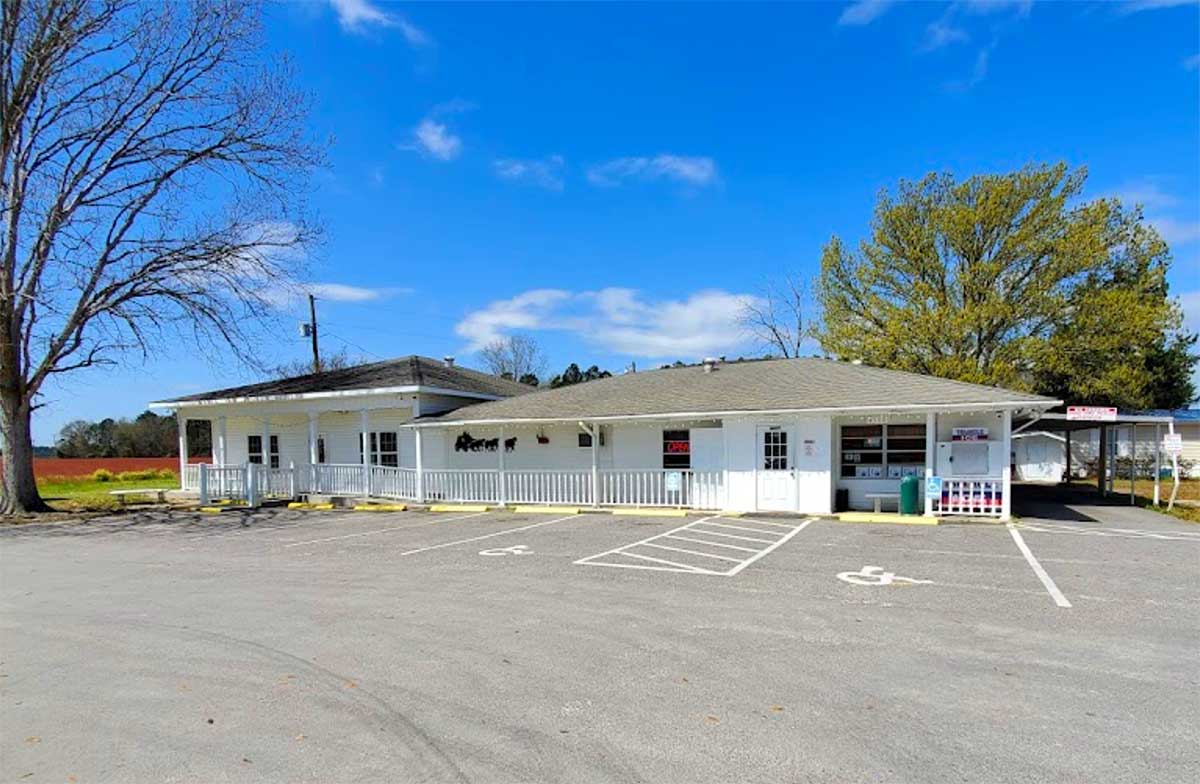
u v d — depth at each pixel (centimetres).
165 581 980
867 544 1181
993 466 1567
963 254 2720
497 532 1421
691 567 992
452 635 663
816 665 561
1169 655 579
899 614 718
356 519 1756
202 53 2052
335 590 881
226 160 2103
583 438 2041
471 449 2189
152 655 623
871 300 2864
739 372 2064
